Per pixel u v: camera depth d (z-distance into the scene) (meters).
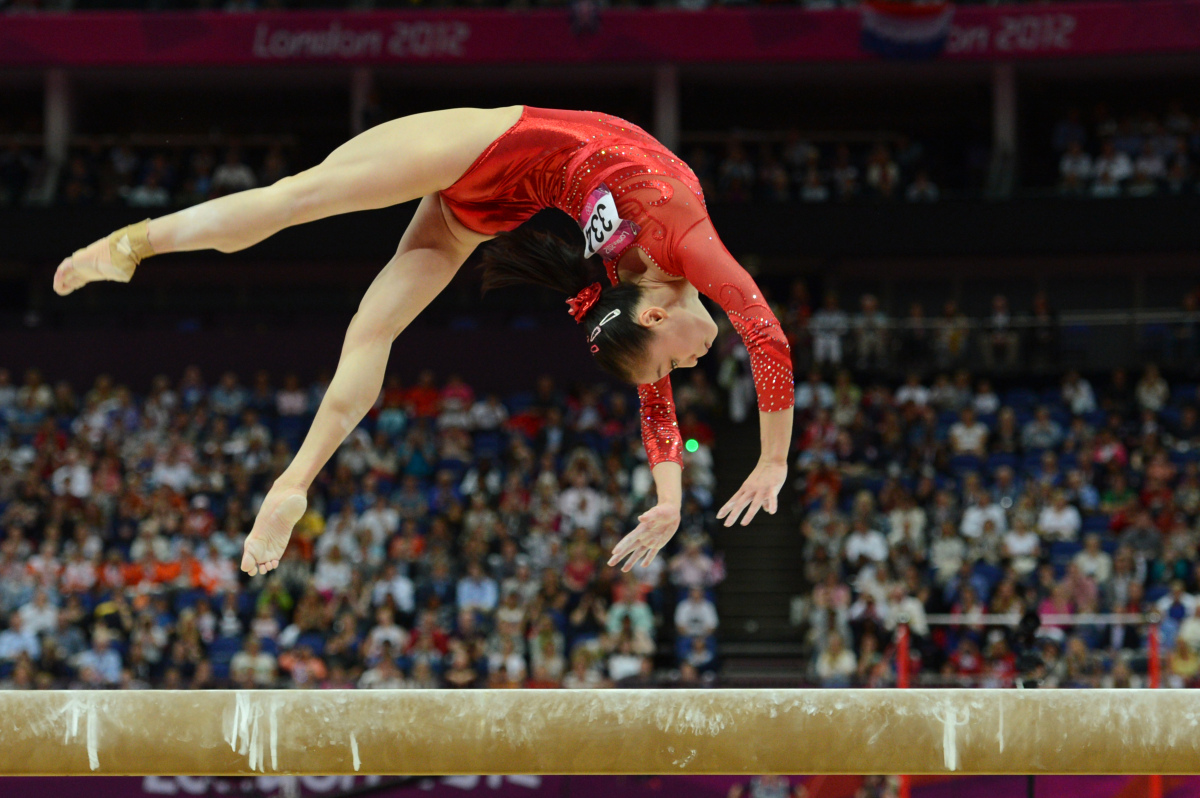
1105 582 16.59
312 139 30.92
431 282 4.73
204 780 13.39
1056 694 3.76
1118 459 20.44
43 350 25.73
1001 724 3.72
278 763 3.72
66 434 22.53
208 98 30.45
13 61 27.39
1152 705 3.72
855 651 15.96
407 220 25.97
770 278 29.20
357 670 15.54
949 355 24.55
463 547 17.98
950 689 3.81
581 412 22.14
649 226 4.45
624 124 4.70
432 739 3.73
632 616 16.61
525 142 4.62
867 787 12.74
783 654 18.55
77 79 29.06
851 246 25.69
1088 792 11.79
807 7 27.45
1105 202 25.44
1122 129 27.97
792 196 26.88
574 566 17.30
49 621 16.78
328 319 27.64
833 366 24.25
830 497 19.36
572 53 27.19
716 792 13.20
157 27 27.38
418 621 16.66
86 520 19.16
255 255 26.11
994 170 26.84
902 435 21.42
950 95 30.34
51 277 27.95
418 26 27.22
